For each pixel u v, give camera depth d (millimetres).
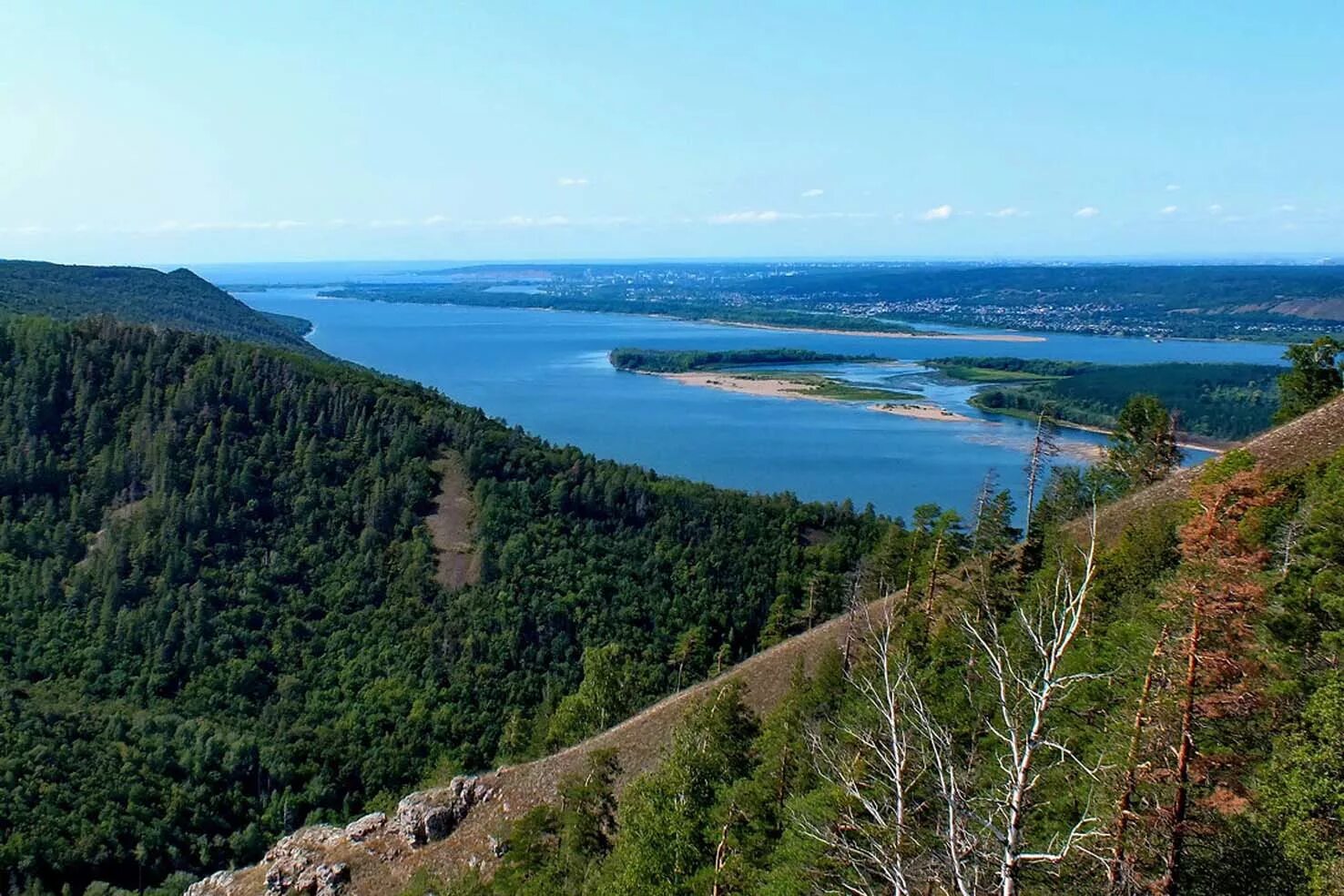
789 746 40750
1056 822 27484
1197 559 24953
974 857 19328
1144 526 48094
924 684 41000
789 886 30047
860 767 30000
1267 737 27047
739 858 35375
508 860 49031
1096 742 29312
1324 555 33812
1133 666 28031
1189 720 24516
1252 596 24328
